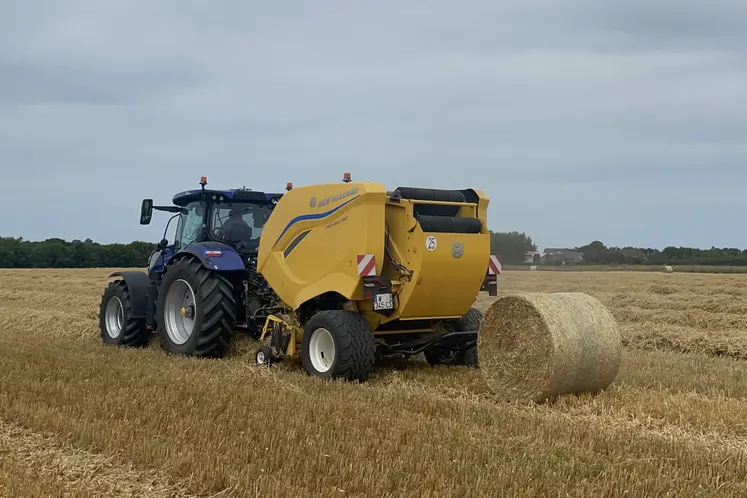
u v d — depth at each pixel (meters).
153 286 11.07
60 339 12.09
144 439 5.16
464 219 8.23
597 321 7.14
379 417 5.96
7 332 13.07
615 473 4.62
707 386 7.85
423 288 7.96
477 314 9.14
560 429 5.72
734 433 5.96
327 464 4.71
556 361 6.78
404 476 4.52
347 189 8.13
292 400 6.55
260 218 10.84
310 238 8.62
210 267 9.38
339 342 7.86
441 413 6.33
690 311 15.99
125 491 4.38
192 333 9.66
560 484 4.40
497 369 7.31
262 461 4.75
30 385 7.04
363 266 7.84
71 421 5.63
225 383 7.26
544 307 6.95
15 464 4.75
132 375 7.66
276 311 9.41
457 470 4.61
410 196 8.02
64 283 26.34
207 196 10.43
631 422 6.25
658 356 10.40
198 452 4.93
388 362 9.36
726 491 4.45
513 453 5.02
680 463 4.93
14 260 47.91
